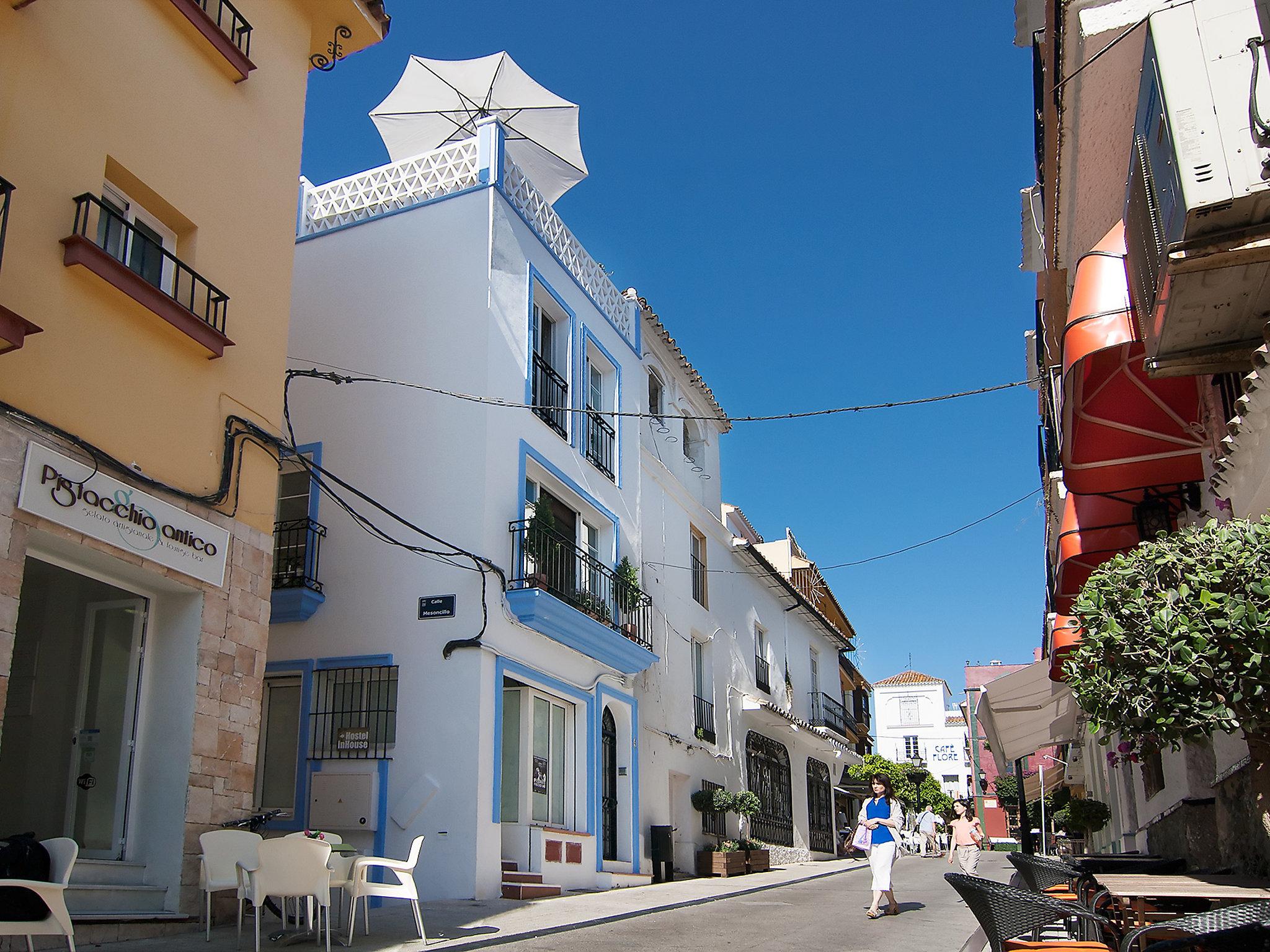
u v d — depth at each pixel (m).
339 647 12.95
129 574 8.32
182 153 9.30
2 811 8.34
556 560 14.10
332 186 15.43
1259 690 5.14
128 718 8.61
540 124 16.17
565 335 15.88
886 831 11.43
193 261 9.27
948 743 76.38
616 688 15.95
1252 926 4.23
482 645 12.27
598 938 8.94
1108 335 7.55
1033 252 14.26
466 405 13.38
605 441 17.08
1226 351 6.59
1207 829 9.43
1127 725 5.62
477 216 14.21
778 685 25.23
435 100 16.17
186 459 8.83
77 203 8.09
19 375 7.38
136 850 8.34
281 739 13.11
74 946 6.98
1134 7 7.73
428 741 12.11
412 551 12.98
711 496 22.69
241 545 9.33
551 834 13.23
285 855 7.36
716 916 11.09
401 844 11.81
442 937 8.38
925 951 8.55
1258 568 5.34
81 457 7.78
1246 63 5.84
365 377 13.86
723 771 20.64
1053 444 13.98
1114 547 9.70
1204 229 5.77
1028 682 16.36
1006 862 27.81
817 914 11.51
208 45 9.69
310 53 11.48
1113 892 6.10
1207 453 8.40
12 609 7.07
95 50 8.47
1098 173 8.95
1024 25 12.03
